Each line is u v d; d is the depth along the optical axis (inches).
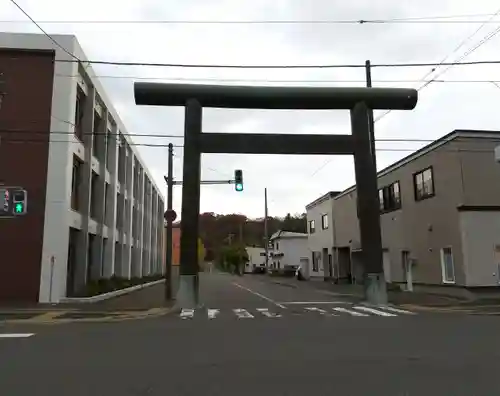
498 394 250.4
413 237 1107.3
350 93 868.0
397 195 1197.7
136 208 1763.0
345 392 255.3
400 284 1165.1
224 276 3097.9
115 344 412.2
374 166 896.3
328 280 1708.9
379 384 271.3
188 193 823.7
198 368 313.3
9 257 849.5
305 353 364.8
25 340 439.8
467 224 907.4
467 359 338.6
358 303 874.1
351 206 1496.1
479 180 925.2
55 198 866.1
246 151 849.5
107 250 1249.4
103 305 834.8
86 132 1023.6
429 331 485.4
